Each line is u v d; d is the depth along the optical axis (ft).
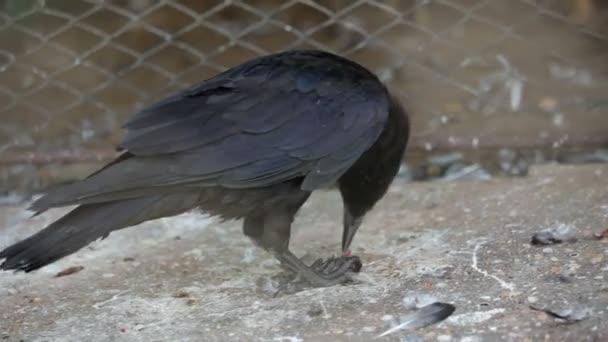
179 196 24.31
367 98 25.63
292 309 24.58
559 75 40.29
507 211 29.63
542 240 26.68
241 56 40.98
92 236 23.24
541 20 43.09
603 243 26.35
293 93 25.27
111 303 25.84
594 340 21.80
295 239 29.58
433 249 27.45
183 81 39.75
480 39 42.01
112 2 42.32
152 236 30.01
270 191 25.21
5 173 35.14
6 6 40.81
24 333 24.49
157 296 26.13
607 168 32.30
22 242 22.86
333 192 32.65
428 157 35.06
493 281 24.94
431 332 22.71
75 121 38.14
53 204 22.66
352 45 40.96
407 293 24.81
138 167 23.59
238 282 26.68
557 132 36.01
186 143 24.09
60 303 25.99
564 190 30.71
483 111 38.24
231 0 40.01
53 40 41.60
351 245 28.45
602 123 36.99
